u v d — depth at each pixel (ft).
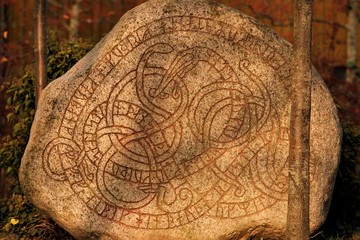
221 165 24.75
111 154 24.53
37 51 26.89
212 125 24.80
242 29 25.04
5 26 36.94
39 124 24.48
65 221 24.44
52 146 24.41
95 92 24.56
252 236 24.94
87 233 24.49
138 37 24.75
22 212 27.07
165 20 24.85
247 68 24.98
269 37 25.12
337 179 28.25
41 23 26.86
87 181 24.45
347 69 37.86
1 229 27.22
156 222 24.52
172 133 24.70
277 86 25.03
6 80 33.14
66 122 24.45
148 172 24.59
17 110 27.94
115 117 24.57
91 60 24.73
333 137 25.18
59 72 27.91
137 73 24.67
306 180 23.17
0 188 30.63
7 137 28.48
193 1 24.99
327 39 38.50
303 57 22.95
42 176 24.40
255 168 24.84
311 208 24.94
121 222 24.47
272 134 24.94
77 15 37.68
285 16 38.29
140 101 24.64
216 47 24.93
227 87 24.89
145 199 24.54
